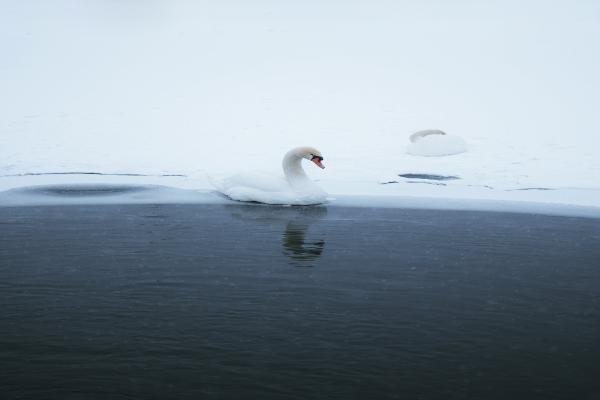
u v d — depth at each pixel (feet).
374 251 25.35
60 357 15.66
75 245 25.79
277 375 14.84
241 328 17.42
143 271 22.36
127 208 33.58
